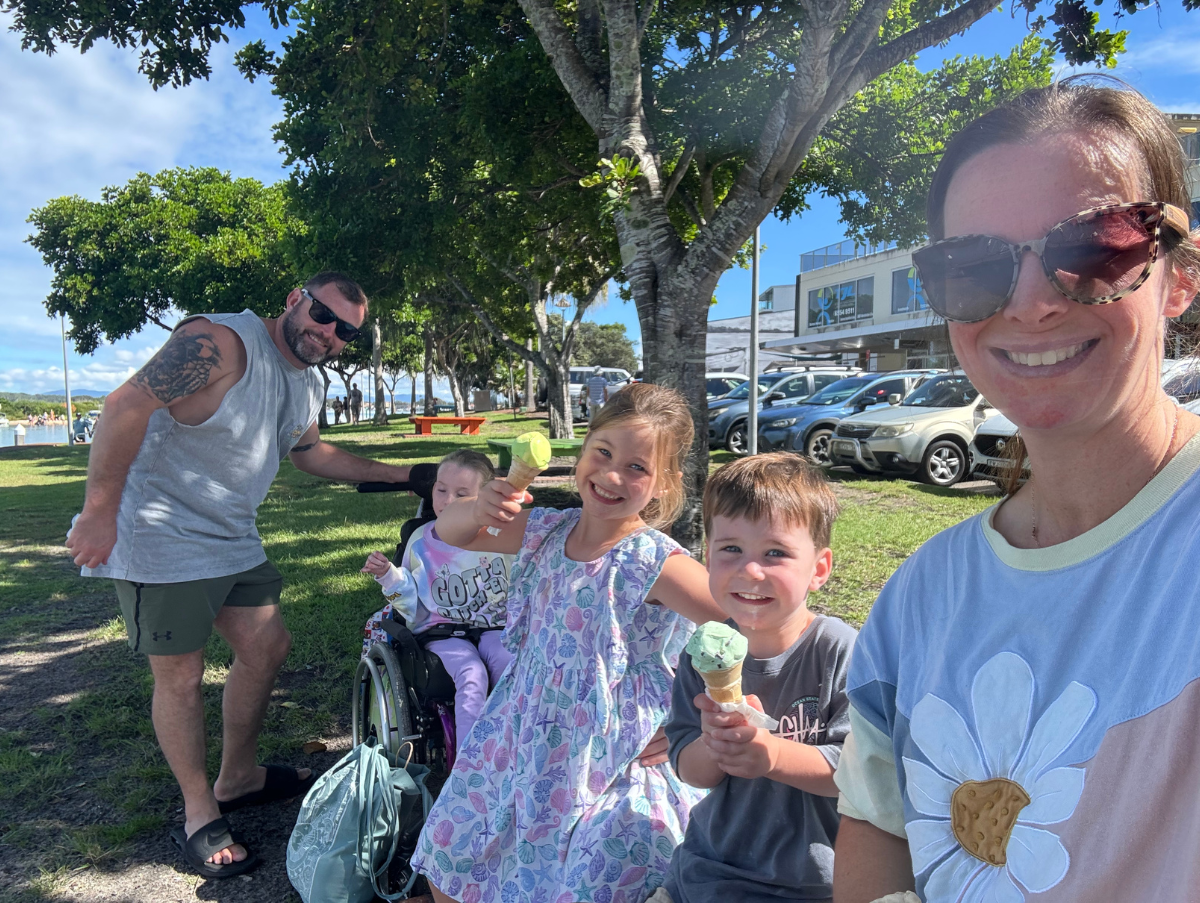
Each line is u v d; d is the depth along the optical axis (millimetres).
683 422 2266
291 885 2947
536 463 2100
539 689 2240
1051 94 990
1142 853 777
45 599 6957
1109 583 899
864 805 1227
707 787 1885
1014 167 954
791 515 1819
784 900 1756
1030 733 912
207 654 5238
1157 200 938
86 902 2865
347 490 13477
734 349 43750
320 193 11359
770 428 14539
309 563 7754
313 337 3213
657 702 2215
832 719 1776
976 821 957
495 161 9867
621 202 5488
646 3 5816
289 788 3531
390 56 9094
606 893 1990
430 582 3525
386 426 35781
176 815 3410
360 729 3500
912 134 9516
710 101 8734
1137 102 977
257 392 3105
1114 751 819
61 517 11406
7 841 3248
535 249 15469
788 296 49188
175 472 2939
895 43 5520
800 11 7844
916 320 25500
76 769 3838
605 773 2154
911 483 11312
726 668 1503
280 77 9727
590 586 2244
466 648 3275
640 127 5805
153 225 31578
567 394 21203
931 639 1104
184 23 7395
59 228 32312
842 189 10930
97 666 5230
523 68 8867
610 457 2176
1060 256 899
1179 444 925
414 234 11273
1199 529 833
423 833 2322
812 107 4992
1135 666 829
